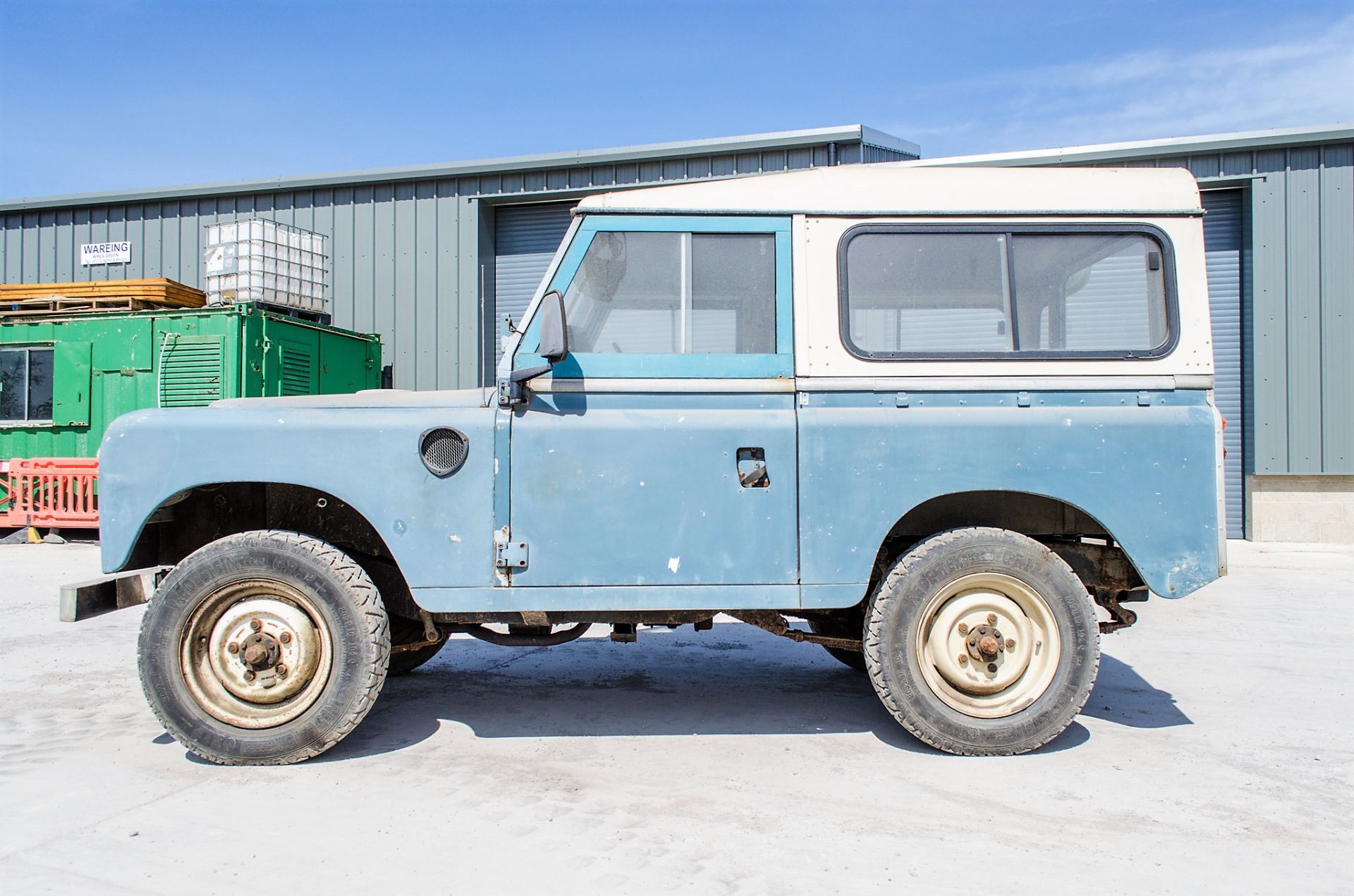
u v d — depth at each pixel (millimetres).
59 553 10578
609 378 3545
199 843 2725
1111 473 3516
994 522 3852
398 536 3457
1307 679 4828
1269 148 11352
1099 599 3875
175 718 3367
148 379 11227
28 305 11781
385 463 3461
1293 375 11375
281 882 2479
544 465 3477
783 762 3492
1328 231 11250
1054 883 2484
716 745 3715
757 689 4668
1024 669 3561
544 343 3344
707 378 3559
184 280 14125
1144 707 4273
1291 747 3684
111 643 5668
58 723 3982
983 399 3572
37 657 5273
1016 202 3648
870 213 3631
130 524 3430
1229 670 5016
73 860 2605
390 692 4590
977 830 2842
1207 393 3598
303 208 13789
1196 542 3514
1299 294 11352
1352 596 7562
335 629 3406
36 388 11680
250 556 3391
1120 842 2756
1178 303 3625
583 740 3779
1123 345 3617
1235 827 2871
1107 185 3693
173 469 3438
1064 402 3578
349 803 3051
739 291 3621
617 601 3482
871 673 3545
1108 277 3652
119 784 3223
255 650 3383
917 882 2488
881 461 3516
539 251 13523
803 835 2793
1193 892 2438
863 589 3506
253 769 3385
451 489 3467
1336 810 3016
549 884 2467
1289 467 11398
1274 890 2451
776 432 3508
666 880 2494
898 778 3305
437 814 2961
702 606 3484
